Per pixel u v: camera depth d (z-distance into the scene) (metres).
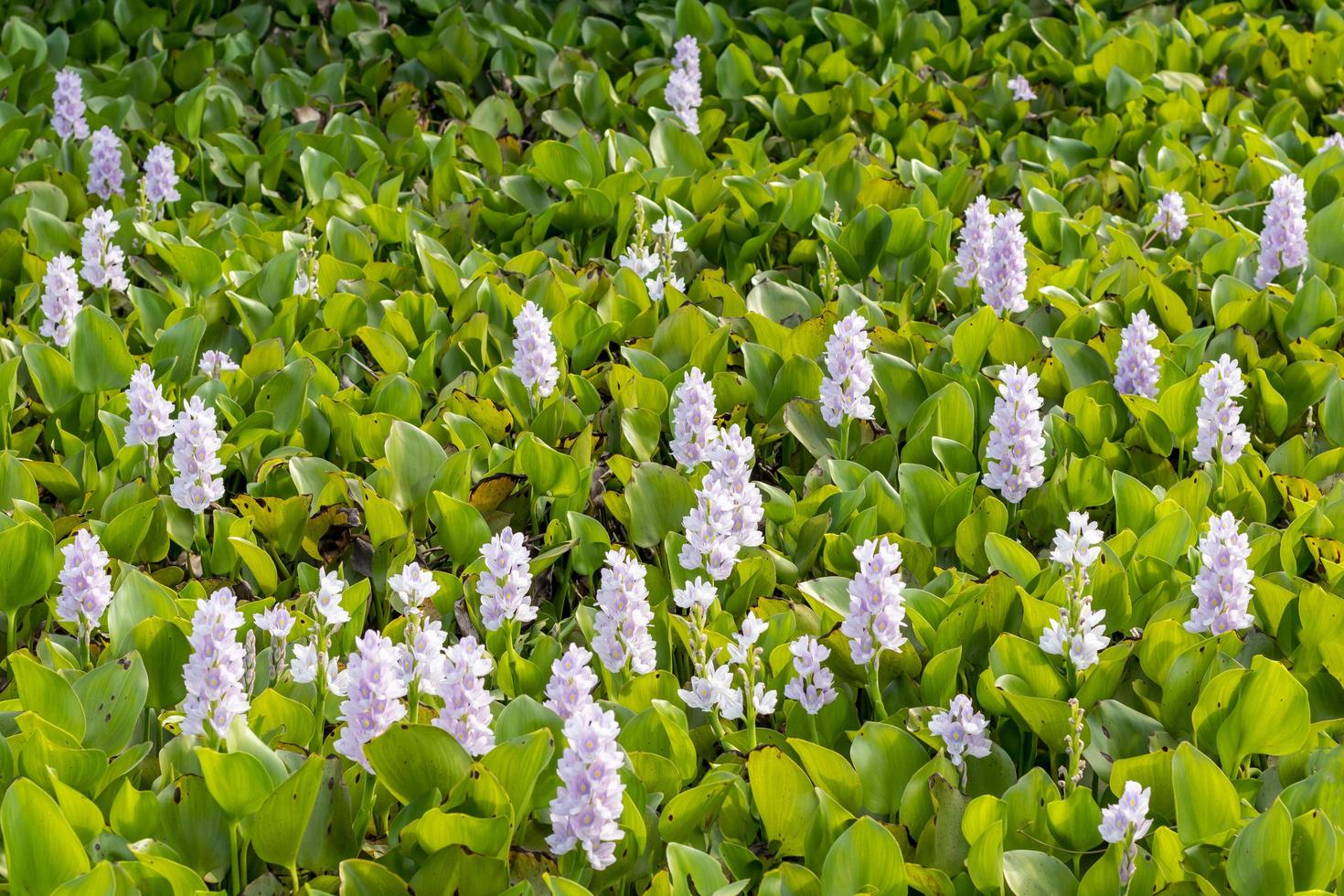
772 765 2.02
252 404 2.74
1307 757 2.11
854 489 2.52
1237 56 4.41
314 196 3.46
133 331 2.94
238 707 2.03
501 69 4.39
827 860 1.96
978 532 2.44
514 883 2.00
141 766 2.13
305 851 2.01
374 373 2.83
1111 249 3.18
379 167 3.62
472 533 2.39
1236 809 2.00
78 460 2.59
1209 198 3.59
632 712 2.16
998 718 2.25
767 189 3.23
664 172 3.44
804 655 2.12
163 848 1.98
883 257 3.17
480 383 2.75
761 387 2.75
